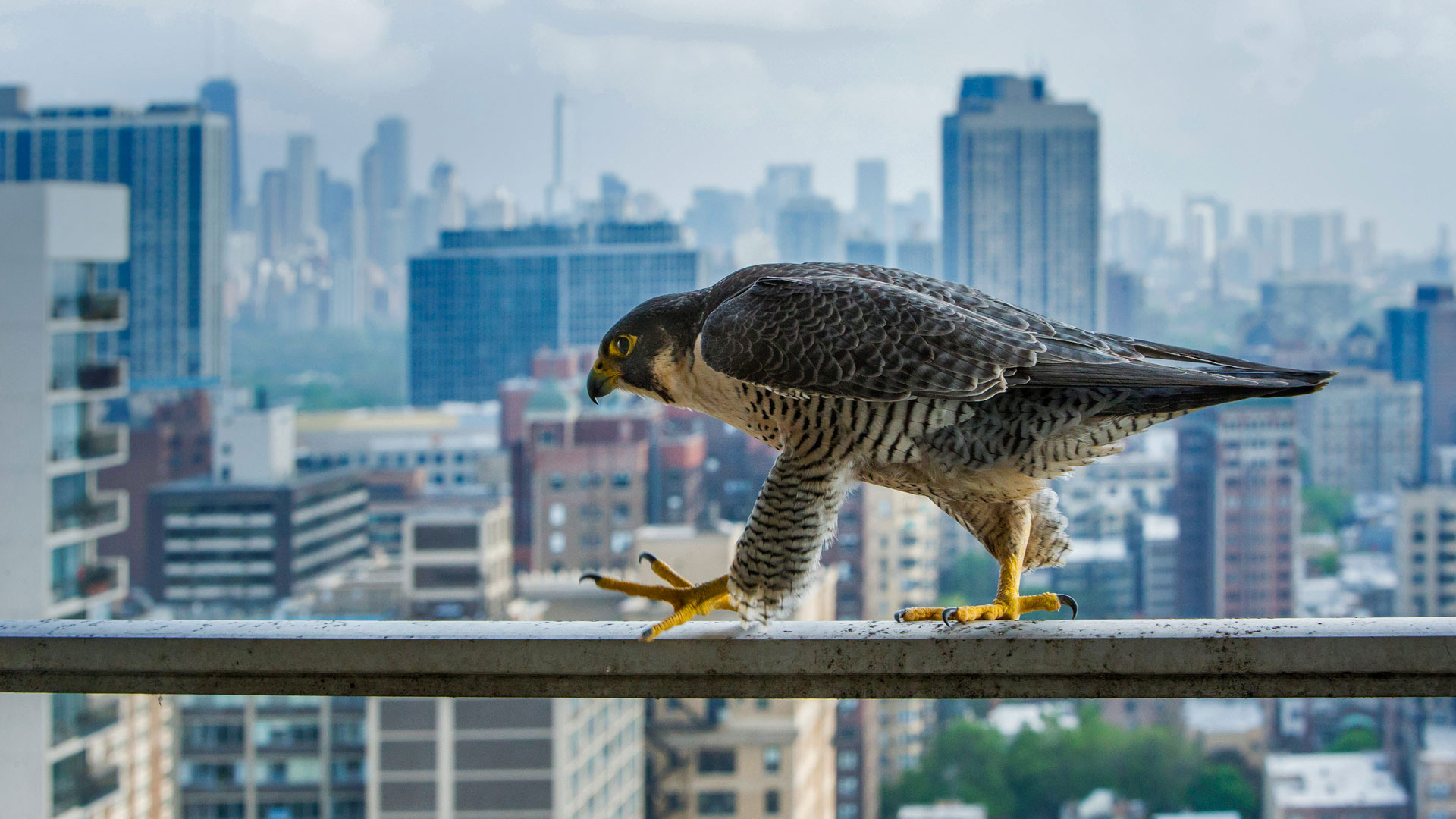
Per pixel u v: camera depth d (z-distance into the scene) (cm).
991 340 197
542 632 189
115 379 2097
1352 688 181
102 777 1598
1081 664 184
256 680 191
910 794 3014
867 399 198
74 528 2031
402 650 187
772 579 207
